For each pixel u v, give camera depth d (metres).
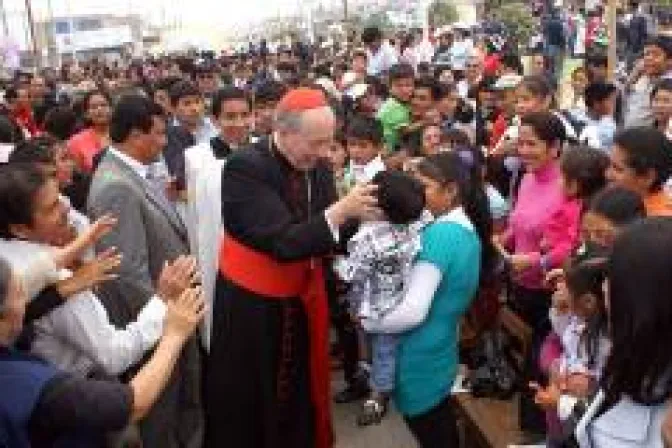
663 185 3.51
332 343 5.55
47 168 3.23
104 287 3.32
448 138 5.28
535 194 4.08
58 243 2.84
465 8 36.62
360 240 3.59
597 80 7.05
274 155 3.44
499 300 4.25
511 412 4.12
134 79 19.11
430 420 3.74
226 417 3.66
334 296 4.73
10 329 2.13
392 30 32.78
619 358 1.88
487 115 7.31
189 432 3.89
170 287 3.02
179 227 4.08
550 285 3.79
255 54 25.36
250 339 3.52
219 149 4.54
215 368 3.63
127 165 3.88
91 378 2.55
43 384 2.11
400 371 3.75
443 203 3.64
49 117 6.68
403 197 3.50
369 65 14.23
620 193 3.04
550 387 2.84
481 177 4.45
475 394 4.32
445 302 3.61
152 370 2.43
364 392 5.16
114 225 3.40
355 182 5.28
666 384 1.88
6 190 2.67
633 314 1.82
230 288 3.53
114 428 2.22
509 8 24.12
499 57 11.31
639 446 2.00
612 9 8.20
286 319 3.54
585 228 3.11
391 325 3.54
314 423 3.76
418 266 3.56
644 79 6.46
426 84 6.77
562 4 24.05
